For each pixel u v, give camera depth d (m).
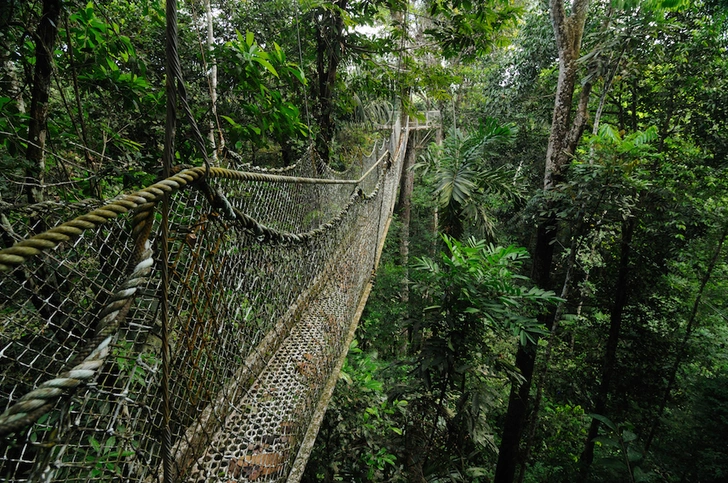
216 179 0.85
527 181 7.22
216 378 1.08
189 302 0.86
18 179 1.18
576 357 6.10
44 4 1.28
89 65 1.68
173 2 0.53
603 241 4.61
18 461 0.45
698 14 4.47
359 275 3.31
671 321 5.59
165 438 0.69
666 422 4.69
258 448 1.22
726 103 4.40
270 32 4.76
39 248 0.43
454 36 4.78
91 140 1.78
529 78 6.79
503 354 3.03
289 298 1.81
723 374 5.07
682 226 4.64
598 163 3.62
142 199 0.55
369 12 4.86
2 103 1.30
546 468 5.20
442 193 4.27
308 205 3.00
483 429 2.85
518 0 8.34
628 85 5.21
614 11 4.71
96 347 0.52
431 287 3.09
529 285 4.50
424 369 2.80
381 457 2.83
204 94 2.99
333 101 4.66
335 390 3.18
